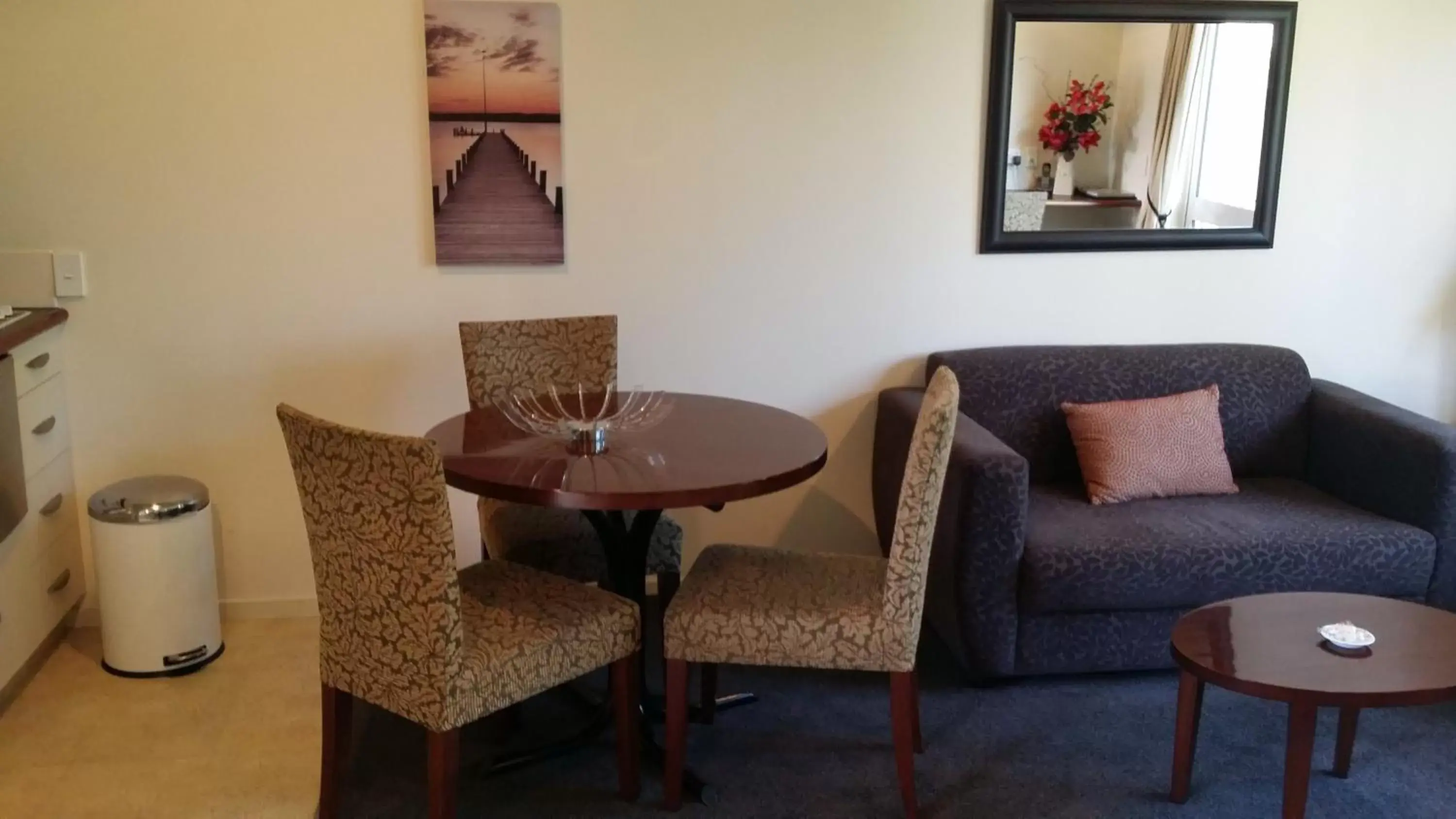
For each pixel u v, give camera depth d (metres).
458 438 2.64
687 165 3.32
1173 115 3.45
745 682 3.07
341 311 3.28
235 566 3.40
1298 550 2.90
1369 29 3.50
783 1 3.26
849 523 3.62
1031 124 3.40
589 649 2.39
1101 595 2.85
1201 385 3.43
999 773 2.65
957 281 3.50
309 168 3.18
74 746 2.71
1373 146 3.58
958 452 2.85
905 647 2.39
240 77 3.10
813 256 3.43
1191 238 3.53
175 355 3.24
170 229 3.15
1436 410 3.80
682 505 2.25
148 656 3.03
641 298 3.39
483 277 3.31
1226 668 2.20
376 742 2.76
